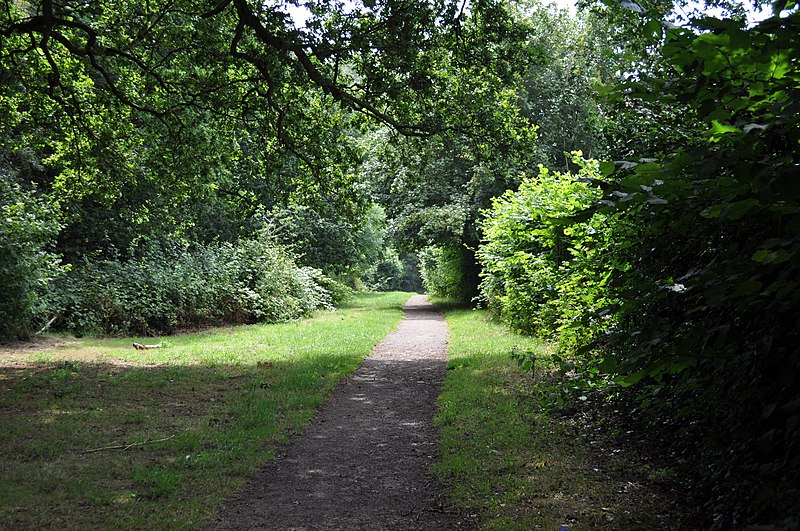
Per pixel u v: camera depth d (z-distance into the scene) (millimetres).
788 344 3008
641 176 2609
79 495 5035
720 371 3598
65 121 14016
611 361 3152
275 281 21781
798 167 2209
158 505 4859
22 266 13938
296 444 6660
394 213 26609
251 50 11773
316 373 10422
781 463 3256
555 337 10750
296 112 13328
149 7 12781
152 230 20828
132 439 6633
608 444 5941
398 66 11773
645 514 4277
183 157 14125
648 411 5445
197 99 14086
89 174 15234
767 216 2797
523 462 5570
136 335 16969
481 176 22891
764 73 2416
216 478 5496
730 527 3576
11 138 17047
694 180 2703
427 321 22203
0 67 12383
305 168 14672
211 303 19609
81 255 19891
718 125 2533
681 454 5121
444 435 6621
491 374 9828
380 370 11367
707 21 2303
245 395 8828
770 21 2260
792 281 2482
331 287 30531
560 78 23750
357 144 15289
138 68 13852
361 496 5117
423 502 4945
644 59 3992
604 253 6555
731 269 2846
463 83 13070
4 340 14055
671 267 4895
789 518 2693
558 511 4457
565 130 23609
